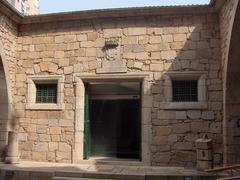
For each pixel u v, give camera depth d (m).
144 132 8.76
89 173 7.46
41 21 9.64
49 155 9.20
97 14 9.19
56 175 7.59
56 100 9.46
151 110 8.80
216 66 8.66
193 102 8.68
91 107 9.95
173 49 8.91
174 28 8.98
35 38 9.75
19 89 9.65
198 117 8.58
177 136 8.61
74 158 9.03
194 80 8.85
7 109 9.33
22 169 7.82
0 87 9.27
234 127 8.07
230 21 7.22
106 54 9.21
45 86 9.66
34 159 9.28
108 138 10.45
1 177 7.80
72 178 7.39
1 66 9.05
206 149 7.62
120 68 9.08
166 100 8.74
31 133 9.41
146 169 8.06
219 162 8.31
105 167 8.37
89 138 9.63
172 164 8.55
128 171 7.73
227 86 8.05
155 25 9.08
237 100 8.06
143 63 8.99
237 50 7.49
